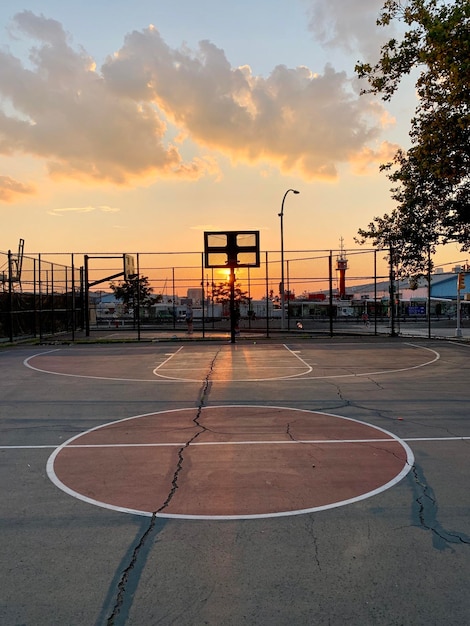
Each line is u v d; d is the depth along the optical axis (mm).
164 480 4684
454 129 13117
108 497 4262
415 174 17453
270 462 5211
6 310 24234
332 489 4406
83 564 3121
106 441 6145
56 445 5980
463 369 12680
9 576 2990
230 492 4348
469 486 4469
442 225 19750
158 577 2955
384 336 24703
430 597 2730
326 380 11000
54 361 15305
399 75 14227
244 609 2627
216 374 12188
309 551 3260
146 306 50156
